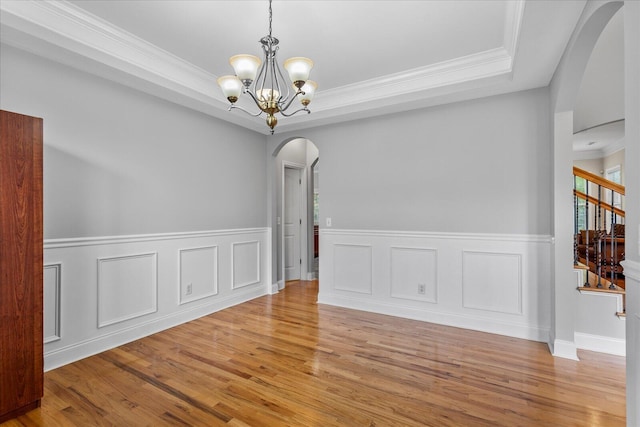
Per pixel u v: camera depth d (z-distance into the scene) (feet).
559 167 9.00
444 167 11.80
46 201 8.32
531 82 9.84
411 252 12.44
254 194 15.48
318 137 14.66
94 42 8.29
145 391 7.28
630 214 3.76
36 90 8.15
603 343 9.21
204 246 12.79
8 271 6.39
